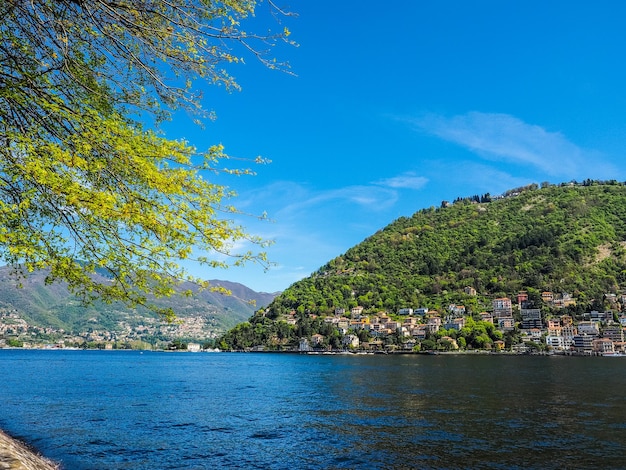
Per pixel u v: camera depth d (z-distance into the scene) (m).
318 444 23.72
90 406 37.41
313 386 56.50
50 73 7.41
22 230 6.63
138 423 29.62
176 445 23.45
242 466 19.86
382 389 51.72
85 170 6.50
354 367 103.81
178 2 7.46
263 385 58.31
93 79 7.60
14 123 7.21
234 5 7.71
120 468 19.41
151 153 6.90
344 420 30.83
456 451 22.19
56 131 7.14
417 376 72.31
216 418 31.83
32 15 7.01
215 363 132.62
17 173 6.34
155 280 7.12
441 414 33.09
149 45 7.46
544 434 25.80
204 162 7.30
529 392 47.56
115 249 6.98
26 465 9.35
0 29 7.20
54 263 6.58
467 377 69.56
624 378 66.88
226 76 8.03
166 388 53.75
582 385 55.47
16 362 126.75
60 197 6.37
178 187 6.71
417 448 22.80
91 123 6.75
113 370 92.94
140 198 6.86
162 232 6.77
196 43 7.59
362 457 21.25
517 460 20.59
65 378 68.75
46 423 29.28
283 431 27.11
